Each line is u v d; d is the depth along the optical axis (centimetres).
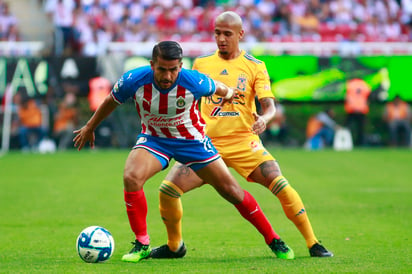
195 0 9500
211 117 2595
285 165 6444
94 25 8700
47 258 2498
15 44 8325
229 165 2602
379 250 2652
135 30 8725
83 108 7919
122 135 8112
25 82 7819
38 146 7925
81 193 4697
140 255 2403
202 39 8531
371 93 7925
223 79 2595
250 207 2423
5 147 7875
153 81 2252
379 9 9494
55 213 3834
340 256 2505
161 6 9200
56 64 7800
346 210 3919
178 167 2516
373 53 8331
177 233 2512
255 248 2750
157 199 4459
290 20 9044
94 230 2369
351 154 7425
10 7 9400
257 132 2394
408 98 8006
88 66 7800
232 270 2192
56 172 5966
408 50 8400
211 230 3250
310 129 8138
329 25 9112
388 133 8169
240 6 9156
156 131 2355
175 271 2178
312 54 7900
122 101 2330
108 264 2327
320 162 6694
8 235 3106
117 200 4369
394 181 5372
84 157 7231
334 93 7862
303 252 2661
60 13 8719
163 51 2159
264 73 2588
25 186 5072
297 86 7806
